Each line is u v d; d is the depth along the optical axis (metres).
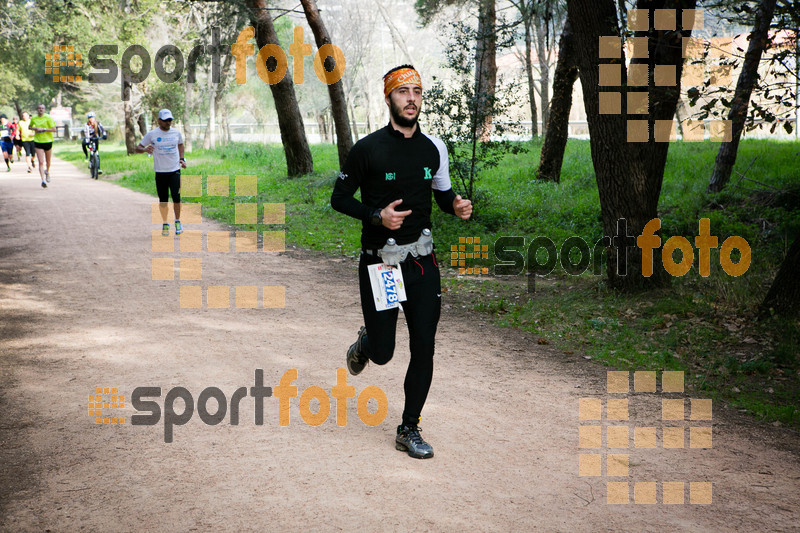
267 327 6.80
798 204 12.30
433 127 14.06
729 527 3.32
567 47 17.53
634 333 6.89
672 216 12.08
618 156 8.03
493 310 7.80
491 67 16.58
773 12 6.67
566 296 8.38
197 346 6.12
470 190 14.05
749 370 5.83
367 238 4.13
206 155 33.56
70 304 7.54
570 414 4.80
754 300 7.65
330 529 3.18
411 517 3.30
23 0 38.19
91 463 3.86
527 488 3.65
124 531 3.16
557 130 18.09
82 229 12.80
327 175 20.61
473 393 5.18
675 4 7.57
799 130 23.77
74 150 50.56
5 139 27.80
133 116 37.72
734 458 4.15
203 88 40.94
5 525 3.22
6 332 6.48
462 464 3.93
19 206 16.14
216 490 3.55
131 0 33.28
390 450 4.10
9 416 4.54
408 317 4.15
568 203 14.66
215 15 20.47
